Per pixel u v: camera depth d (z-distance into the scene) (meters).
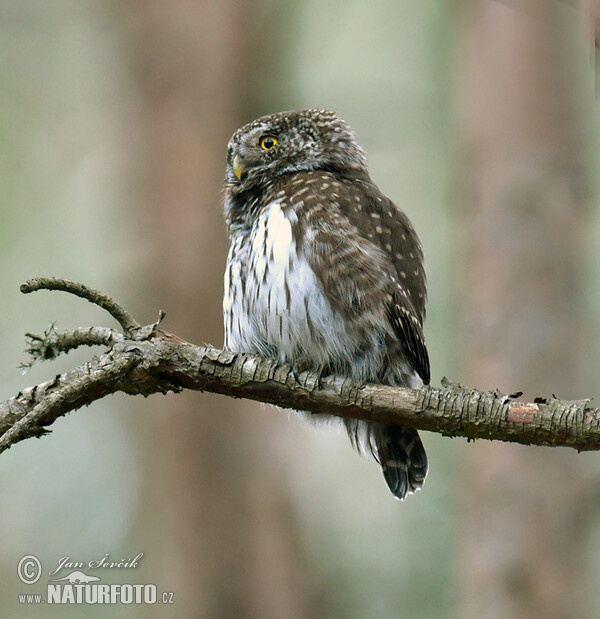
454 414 6.12
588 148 12.63
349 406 6.48
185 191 13.26
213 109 13.41
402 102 13.43
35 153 15.05
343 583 12.70
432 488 12.70
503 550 11.88
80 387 6.36
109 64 14.12
